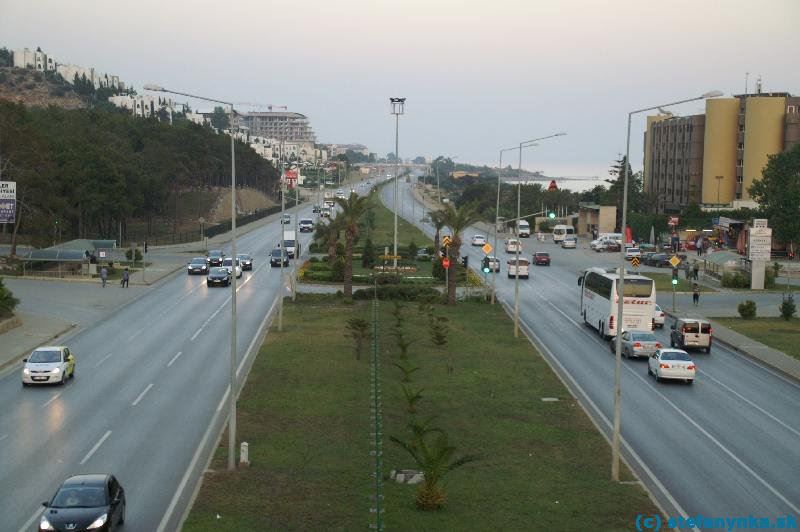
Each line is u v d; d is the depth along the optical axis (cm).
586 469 2758
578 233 16350
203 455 2867
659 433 3262
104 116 17762
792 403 3884
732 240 12475
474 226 17075
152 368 4353
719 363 4903
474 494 2475
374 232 14575
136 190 12650
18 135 9238
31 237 10025
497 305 7025
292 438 3034
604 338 5519
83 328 5675
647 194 17162
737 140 14838
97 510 2102
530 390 3897
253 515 2275
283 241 9700
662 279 9406
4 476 2641
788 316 6612
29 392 3828
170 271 9262
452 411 3466
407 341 5100
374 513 2295
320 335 5306
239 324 5803
